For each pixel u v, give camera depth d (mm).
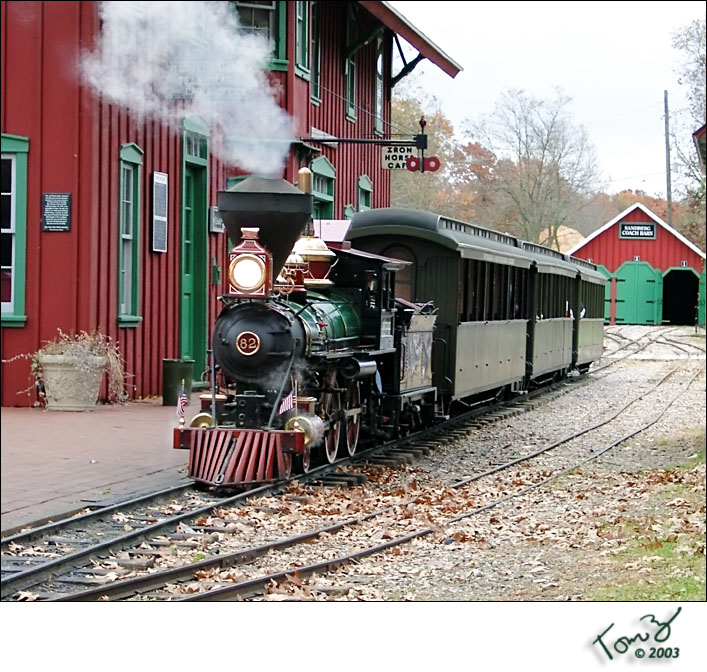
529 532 10273
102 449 13125
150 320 18281
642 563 8961
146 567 8188
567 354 26453
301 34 21422
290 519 10227
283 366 11672
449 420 17734
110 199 17031
